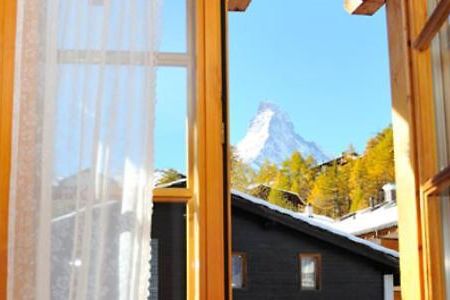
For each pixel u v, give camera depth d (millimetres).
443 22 2230
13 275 2178
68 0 2336
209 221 2422
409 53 2484
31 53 2295
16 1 2404
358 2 3473
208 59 2516
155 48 2338
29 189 2229
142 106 2301
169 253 2445
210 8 2547
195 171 2471
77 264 2189
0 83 2363
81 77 2299
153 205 2461
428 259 2334
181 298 2426
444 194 2262
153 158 2279
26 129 2258
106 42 2318
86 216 2215
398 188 2561
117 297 2191
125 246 2223
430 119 2377
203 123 2480
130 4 2350
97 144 2264
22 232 2203
